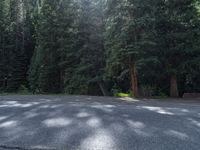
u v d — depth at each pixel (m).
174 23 15.55
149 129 5.12
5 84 31.97
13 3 36.22
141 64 15.11
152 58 14.69
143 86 17.48
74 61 22.17
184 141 4.32
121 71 17.22
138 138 4.49
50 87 24.89
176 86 16.55
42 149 3.96
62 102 10.27
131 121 5.84
